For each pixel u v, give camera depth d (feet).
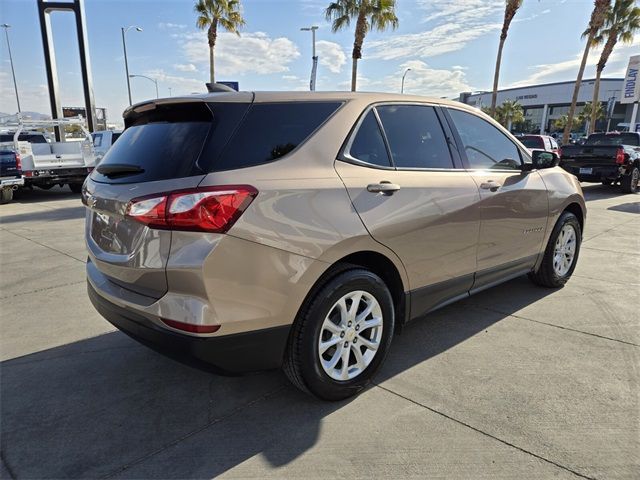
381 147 9.48
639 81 75.15
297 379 8.38
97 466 7.26
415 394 9.14
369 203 8.73
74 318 13.24
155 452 7.57
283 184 7.72
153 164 7.82
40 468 7.22
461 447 7.59
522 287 15.43
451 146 11.02
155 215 7.12
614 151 39.55
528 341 11.40
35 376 10.02
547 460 7.27
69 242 22.80
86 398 9.18
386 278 9.77
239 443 7.77
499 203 11.68
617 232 24.39
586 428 8.03
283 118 8.34
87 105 68.03
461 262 10.91
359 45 68.80
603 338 11.52
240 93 8.29
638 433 7.89
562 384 9.43
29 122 39.70
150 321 7.50
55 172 40.27
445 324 12.48
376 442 7.74
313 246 7.87
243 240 7.20
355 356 9.00
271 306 7.60
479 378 9.71
